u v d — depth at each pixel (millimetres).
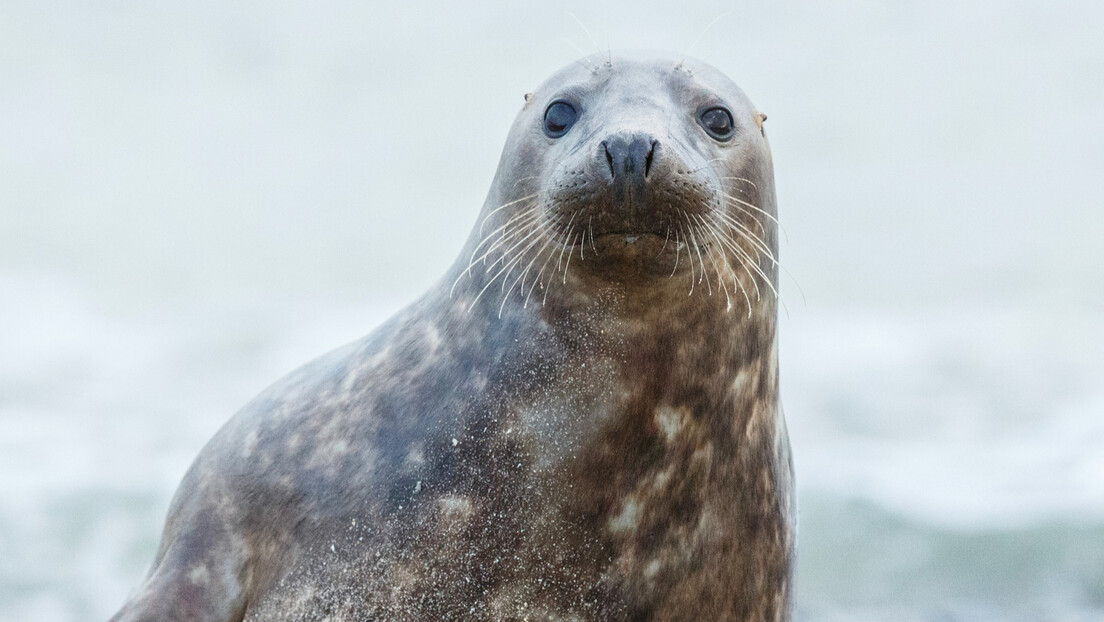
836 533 41188
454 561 15852
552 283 15781
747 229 16688
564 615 15906
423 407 16453
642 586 16047
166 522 18312
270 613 16531
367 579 16031
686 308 15578
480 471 15914
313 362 19219
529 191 16516
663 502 15992
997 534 40250
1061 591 36656
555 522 15773
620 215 14602
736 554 16594
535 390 15906
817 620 35000
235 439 17953
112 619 16547
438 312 17375
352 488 16344
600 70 17188
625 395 15758
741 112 17344
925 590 37031
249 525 17047
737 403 16484
